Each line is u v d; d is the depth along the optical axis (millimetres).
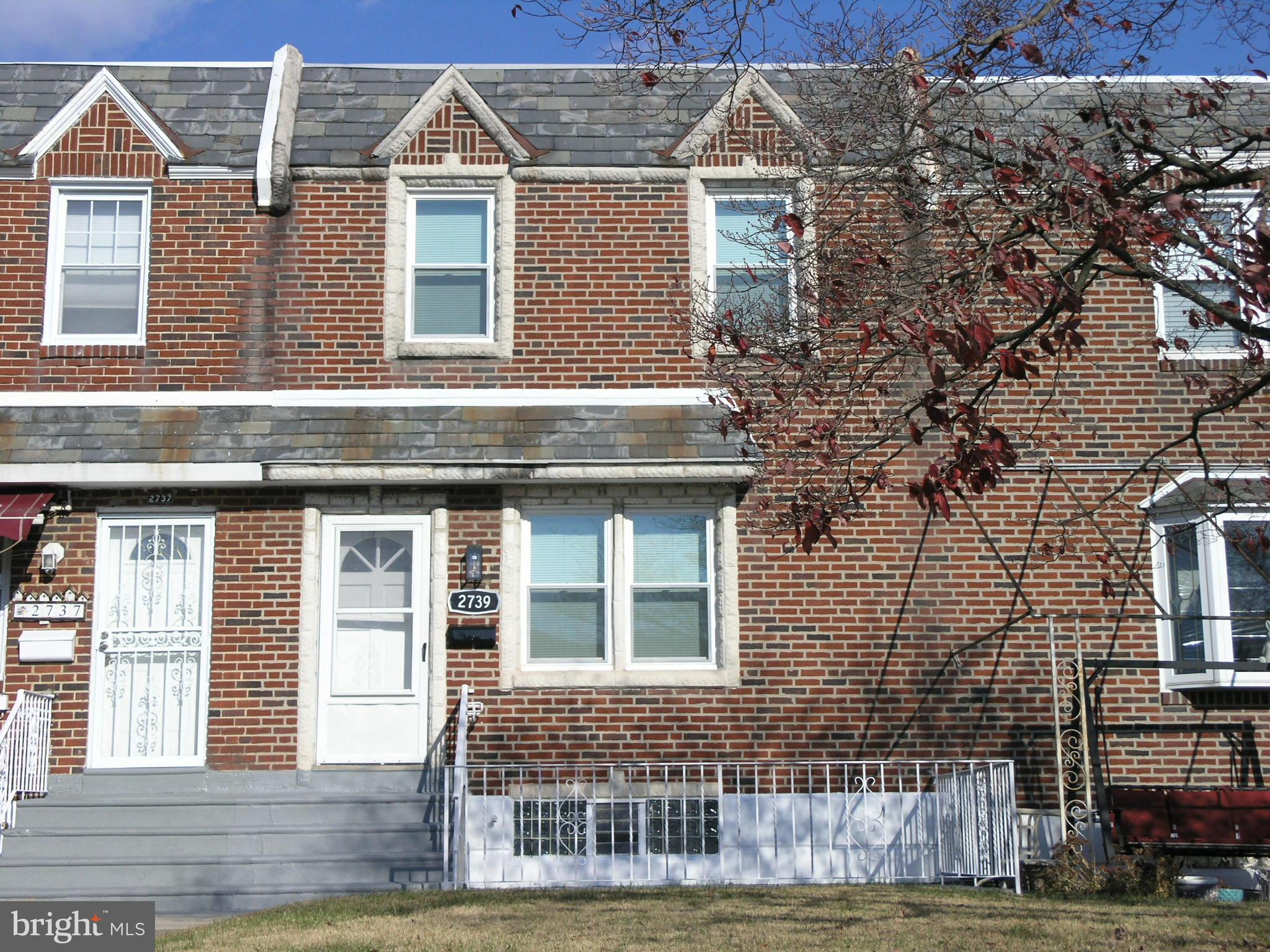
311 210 15758
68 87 16328
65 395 15180
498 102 16297
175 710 14797
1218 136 11891
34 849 13438
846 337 13828
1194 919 10906
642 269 15734
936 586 15055
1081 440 15336
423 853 13406
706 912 11125
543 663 14977
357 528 15070
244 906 12719
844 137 13164
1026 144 10148
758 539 15070
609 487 15125
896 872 14102
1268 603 14812
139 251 15727
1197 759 14805
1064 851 13273
